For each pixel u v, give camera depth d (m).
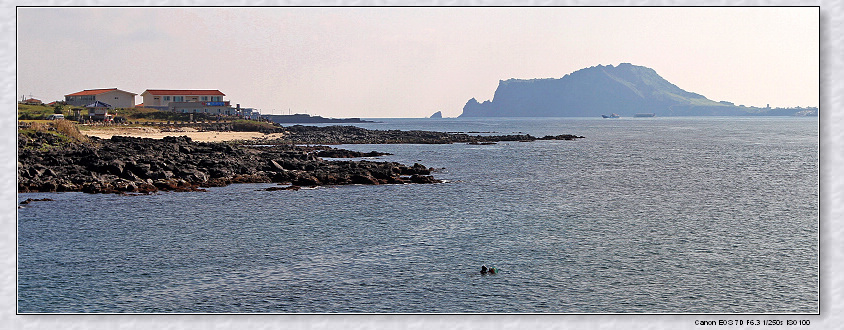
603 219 54.66
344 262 40.88
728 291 35.59
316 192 69.19
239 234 48.34
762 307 33.44
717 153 132.75
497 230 50.03
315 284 36.53
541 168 98.81
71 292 35.22
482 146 154.12
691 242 46.16
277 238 47.19
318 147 138.00
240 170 80.12
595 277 37.88
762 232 49.41
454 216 55.75
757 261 41.16
